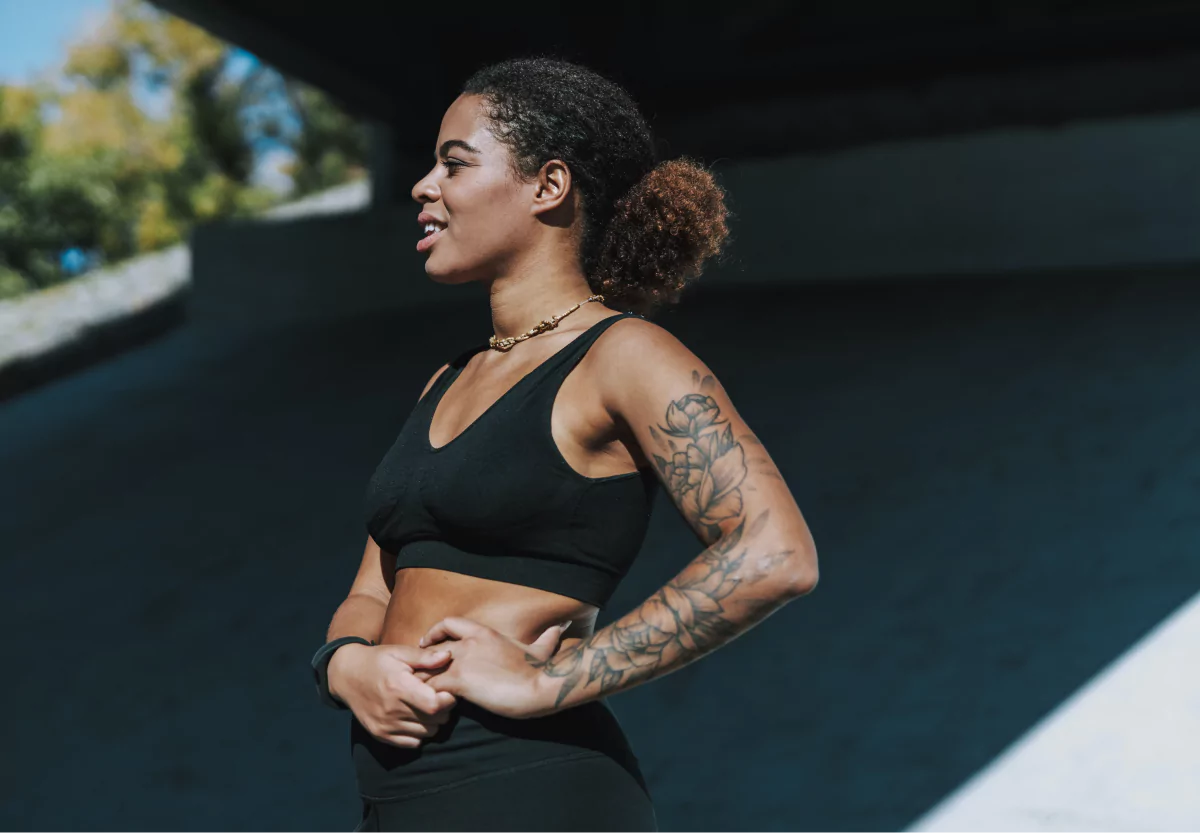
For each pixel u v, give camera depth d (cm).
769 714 427
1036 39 947
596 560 156
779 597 144
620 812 155
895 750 393
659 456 151
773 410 679
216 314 1142
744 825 374
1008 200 827
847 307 818
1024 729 386
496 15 1070
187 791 464
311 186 2702
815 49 1010
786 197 903
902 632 457
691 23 1041
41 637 615
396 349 950
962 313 759
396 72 1105
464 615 155
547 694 146
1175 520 485
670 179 178
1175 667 397
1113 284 749
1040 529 504
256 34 996
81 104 2441
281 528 685
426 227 174
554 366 158
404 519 160
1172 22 901
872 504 557
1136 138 789
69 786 483
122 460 849
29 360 1095
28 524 773
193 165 2553
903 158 866
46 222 2345
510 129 168
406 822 154
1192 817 333
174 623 604
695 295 910
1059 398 614
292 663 541
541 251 170
